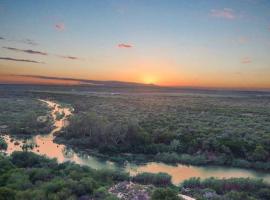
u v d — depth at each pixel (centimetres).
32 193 4134
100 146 8656
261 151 7712
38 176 5147
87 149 8781
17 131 10900
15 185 4531
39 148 8788
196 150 8294
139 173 6125
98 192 4409
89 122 10012
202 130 10519
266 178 6500
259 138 9212
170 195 4291
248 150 7956
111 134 8981
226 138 9069
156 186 5469
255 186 5425
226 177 6481
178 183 5997
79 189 4425
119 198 4316
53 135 10494
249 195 5094
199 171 6938
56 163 6275
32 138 10100
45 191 4303
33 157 6431
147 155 8206
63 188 4353
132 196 4450
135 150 8519
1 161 5753
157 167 7225
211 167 7244
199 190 5209
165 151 8350
